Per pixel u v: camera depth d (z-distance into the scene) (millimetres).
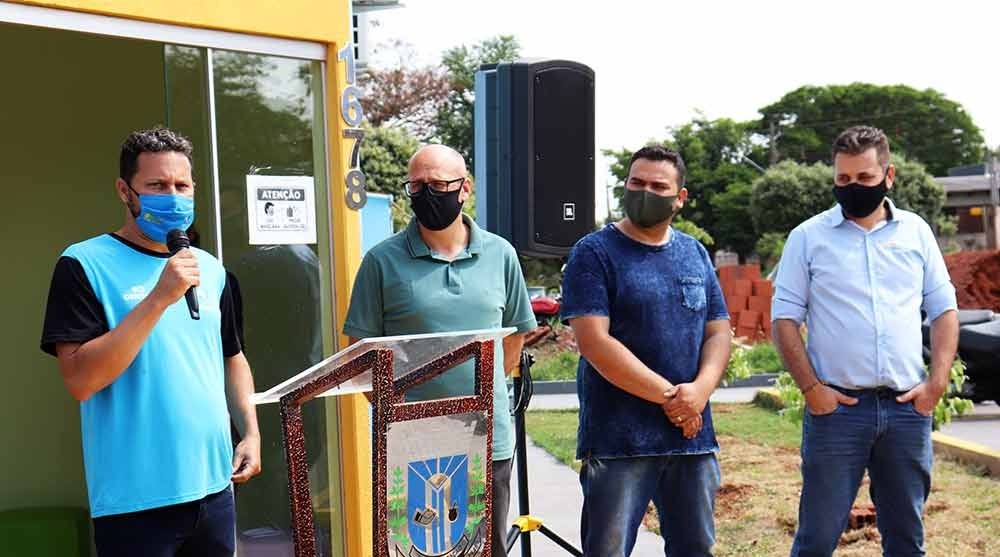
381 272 4574
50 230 6012
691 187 58000
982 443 10852
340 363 3236
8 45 5867
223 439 3674
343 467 5344
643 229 4660
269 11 5047
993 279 17828
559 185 6227
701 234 34125
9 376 6059
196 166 4973
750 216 54188
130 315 3330
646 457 4570
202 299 3648
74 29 4434
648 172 4559
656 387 4492
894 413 4918
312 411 5285
